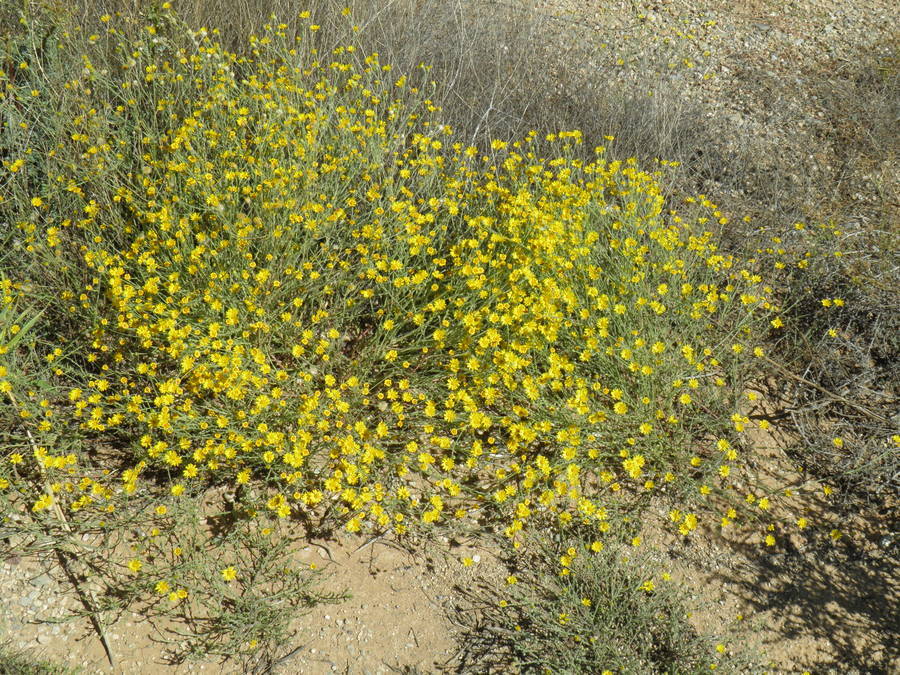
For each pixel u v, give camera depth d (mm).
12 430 2926
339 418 2971
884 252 3828
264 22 4566
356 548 2906
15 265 3322
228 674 2535
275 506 2727
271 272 3281
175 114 3791
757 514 3084
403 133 4230
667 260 3486
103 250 3248
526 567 2875
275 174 3402
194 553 2723
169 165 3373
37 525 2705
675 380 3148
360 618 2705
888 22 6641
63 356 3014
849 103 5273
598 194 3686
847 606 2846
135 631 2598
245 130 3725
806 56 6090
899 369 3498
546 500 2797
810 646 2729
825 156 4879
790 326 3744
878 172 4688
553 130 4629
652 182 3936
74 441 2840
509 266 3318
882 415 3373
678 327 3514
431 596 2791
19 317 2947
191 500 2818
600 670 2529
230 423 2906
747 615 2793
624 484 3146
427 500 3041
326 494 3004
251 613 2584
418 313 3180
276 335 3281
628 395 3129
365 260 3258
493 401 3086
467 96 4707
